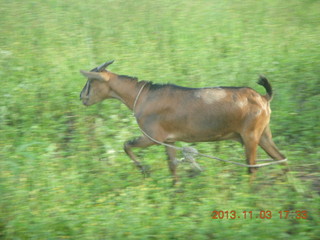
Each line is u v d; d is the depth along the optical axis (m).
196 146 11.12
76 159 10.59
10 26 20.98
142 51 17.41
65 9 23.81
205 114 9.02
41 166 10.14
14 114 12.85
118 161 10.56
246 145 9.12
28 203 8.70
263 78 9.19
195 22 20.89
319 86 13.71
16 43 18.59
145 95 9.55
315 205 8.36
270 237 7.54
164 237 7.65
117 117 12.52
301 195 8.88
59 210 8.50
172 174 9.78
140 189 9.05
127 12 22.97
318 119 11.85
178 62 15.98
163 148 11.01
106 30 20.23
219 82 14.27
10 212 8.41
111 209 8.48
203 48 17.39
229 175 9.69
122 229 7.82
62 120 12.59
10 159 10.30
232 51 16.95
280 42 17.64
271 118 12.05
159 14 22.41
